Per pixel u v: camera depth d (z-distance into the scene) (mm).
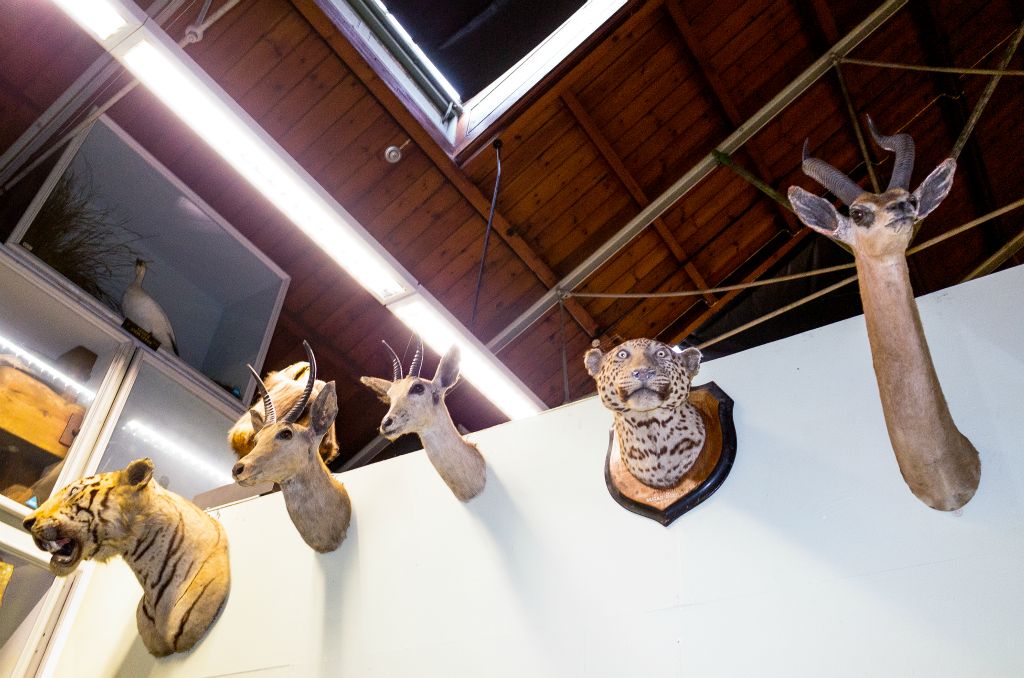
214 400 4988
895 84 6648
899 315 2277
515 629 2938
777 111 6312
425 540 3316
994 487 2480
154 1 5078
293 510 3406
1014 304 2730
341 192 6047
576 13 6020
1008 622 2291
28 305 4352
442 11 5617
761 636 2541
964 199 7258
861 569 2525
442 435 3213
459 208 6227
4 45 5062
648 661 2660
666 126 6320
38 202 4570
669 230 6672
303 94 5656
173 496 3664
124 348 4586
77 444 4242
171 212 5398
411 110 5734
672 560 2803
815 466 2750
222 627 3494
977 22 6508
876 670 2359
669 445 2846
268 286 5859
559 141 6141
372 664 3117
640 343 2672
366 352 6730
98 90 5062
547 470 3225
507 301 6664
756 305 6484
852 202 2311
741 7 6039
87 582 3963
